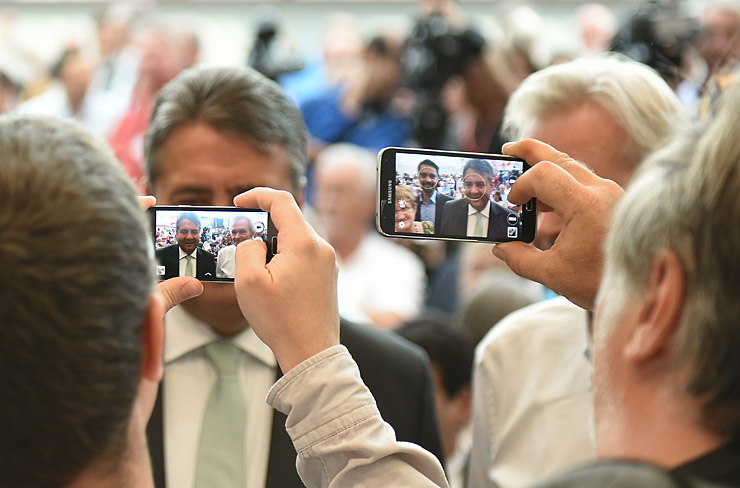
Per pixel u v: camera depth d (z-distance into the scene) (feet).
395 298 18.44
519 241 5.96
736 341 3.68
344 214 18.44
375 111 25.27
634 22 16.49
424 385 7.80
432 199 6.32
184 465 7.03
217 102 7.19
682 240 3.82
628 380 4.04
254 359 7.36
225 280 6.24
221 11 34.19
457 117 24.02
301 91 26.81
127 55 28.78
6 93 29.76
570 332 8.77
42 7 34.58
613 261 4.20
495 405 8.85
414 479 5.25
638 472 3.62
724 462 3.67
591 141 7.70
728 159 3.71
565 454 8.39
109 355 3.76
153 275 4.08
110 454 3.92
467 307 12.91
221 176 7.14
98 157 3.87
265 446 7.14
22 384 3.66
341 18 29.78
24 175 3.67
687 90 12.92
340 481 5.25
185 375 7.30
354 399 5.24
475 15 32.73
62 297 3.64
